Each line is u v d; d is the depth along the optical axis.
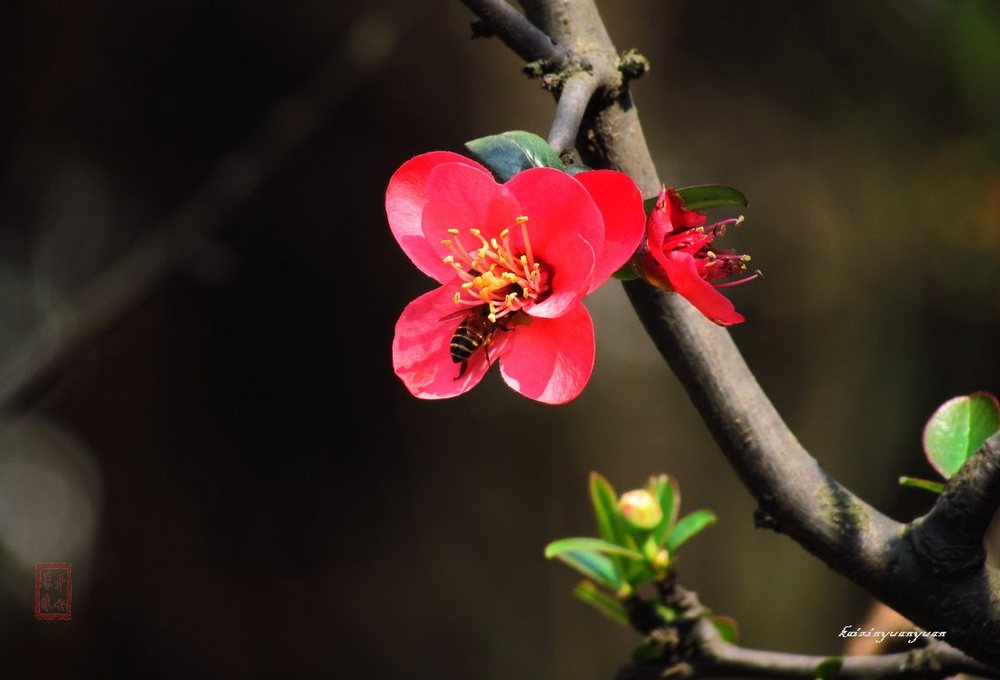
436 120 2.08
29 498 2.13
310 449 2.18
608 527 1.04
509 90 2.06
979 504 0.96
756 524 0.98
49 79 2.02
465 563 2.11
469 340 0.98
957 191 2.29
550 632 2.08
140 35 2.06
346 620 2.10
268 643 2.10
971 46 2.10
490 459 2.13
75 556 2.10
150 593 2.08
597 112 0.98
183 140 2.12
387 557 2.13
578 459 2.12
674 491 1.04
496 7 0.98
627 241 0.96
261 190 2.08
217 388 2.14
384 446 2.16
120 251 2.13
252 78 2.11
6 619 2.09
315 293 2.14
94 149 2.09
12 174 2.06
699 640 1.03
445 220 0.97
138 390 2.10
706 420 0.98
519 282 0.97
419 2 1.54
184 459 2.13
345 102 2.04
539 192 0.96
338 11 2.05
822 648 2.17
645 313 0.98
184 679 2.05
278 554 2.13
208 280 1.45
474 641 2.07
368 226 2.13
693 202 0.97
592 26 0.98
